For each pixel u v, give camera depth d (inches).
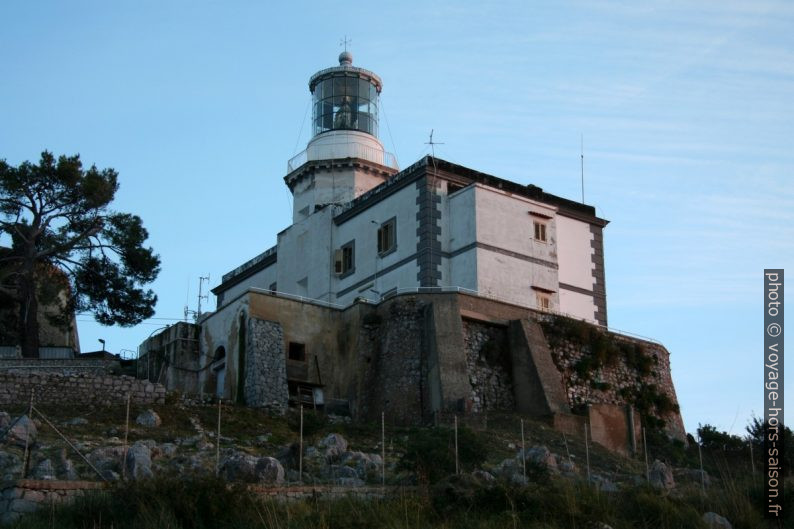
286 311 2075.5
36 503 1145.4
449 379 1957.4
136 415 1711.4
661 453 2016.5
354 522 1144.2
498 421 1915.6
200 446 1557.6
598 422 1991.9
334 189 2551.7
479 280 2123.5
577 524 1218.0
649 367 2262.6
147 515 1111.6
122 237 2361.0
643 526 1250.0
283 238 2578.7
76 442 1488.7
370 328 2100.1
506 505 1232.2
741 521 1304.1
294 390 2023.9
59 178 2285.9
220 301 2856.8
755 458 2016.5
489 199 2190.0
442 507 1227.2
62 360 2182.6
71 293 2381.9
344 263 2369.6
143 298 2394.2
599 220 2434.8
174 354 2169.0
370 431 1804.9
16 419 1489.9
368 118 2669.8
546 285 2226.9
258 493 1214.9
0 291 2379.4
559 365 2122.3
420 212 2193.7
